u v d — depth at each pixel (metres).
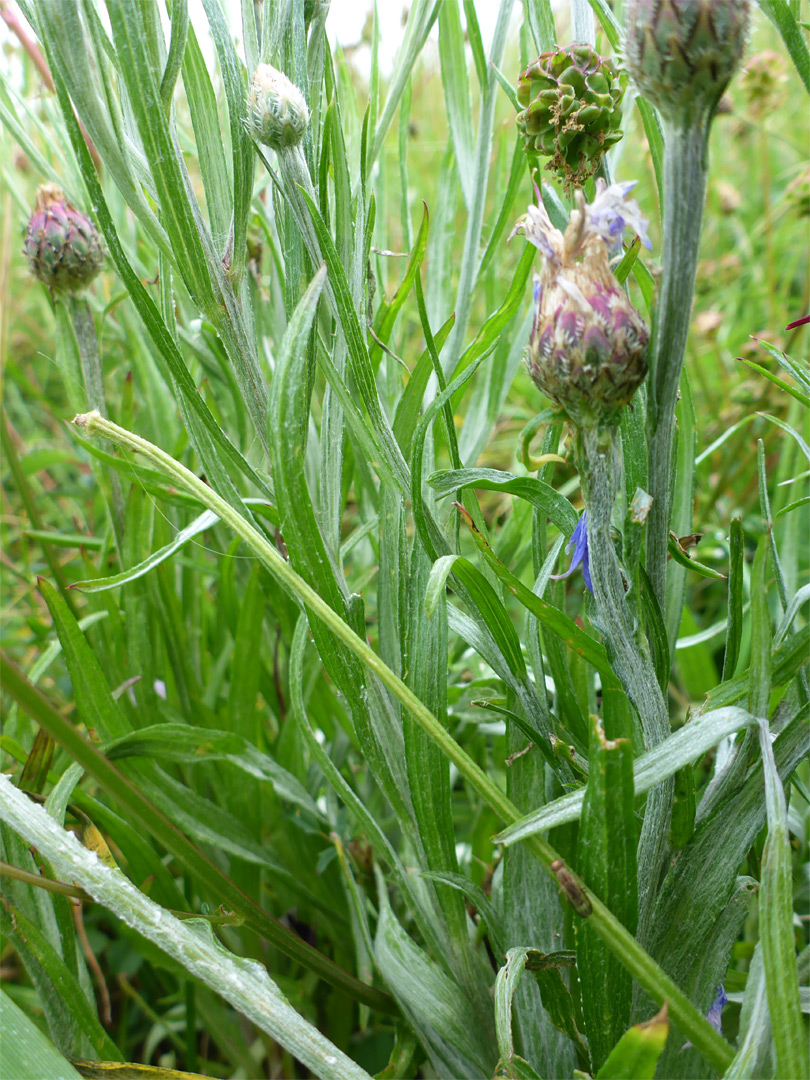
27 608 0.35
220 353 0.22
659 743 0.10
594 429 0.09
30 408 0.45
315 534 0.12
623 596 0.10
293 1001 0.19
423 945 0.20
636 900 0.10
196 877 0.13
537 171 0.14
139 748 0.17
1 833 0.14
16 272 0.44
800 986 0.12
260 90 0.11
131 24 0.11
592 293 0.09
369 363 0.12
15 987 0.20
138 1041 0.22
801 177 0.34
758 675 0.09
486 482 0.11
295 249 0.13
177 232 0.12
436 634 0.13
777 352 0.13
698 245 0.09
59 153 0.22
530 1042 0.14
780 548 0.23
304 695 0.21
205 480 0.25
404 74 0.16
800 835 0.18
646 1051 0.09
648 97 0.08
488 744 0.27
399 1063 0.16
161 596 0.21
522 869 0.14
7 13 0.24
